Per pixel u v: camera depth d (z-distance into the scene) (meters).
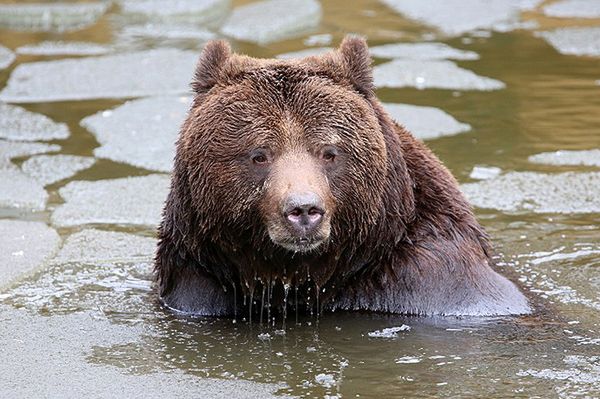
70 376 9.91
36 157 17.03
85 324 11.21
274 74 10.54
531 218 14.29
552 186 15.36
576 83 20.64
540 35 24.38
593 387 9.47
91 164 16.78
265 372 9.95
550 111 18.95
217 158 10.39
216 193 10.45
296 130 10.29
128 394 9.50
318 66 10.81
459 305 11.30
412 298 11.34
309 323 11.17
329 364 10.10
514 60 22.41
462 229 11.63
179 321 11.30
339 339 10.73
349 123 10.41
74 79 21.36
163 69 21.91
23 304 11.77
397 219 11.11
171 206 11.14
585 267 12.62
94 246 13.54
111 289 12.23
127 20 26.94
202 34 25.11
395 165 11.04
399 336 10.76
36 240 13.66
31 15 27.12
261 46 23.75
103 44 24.33
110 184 15.82
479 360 10.13
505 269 12.55
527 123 18.31
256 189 10.33
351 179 10.44
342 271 11.12
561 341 10.59
